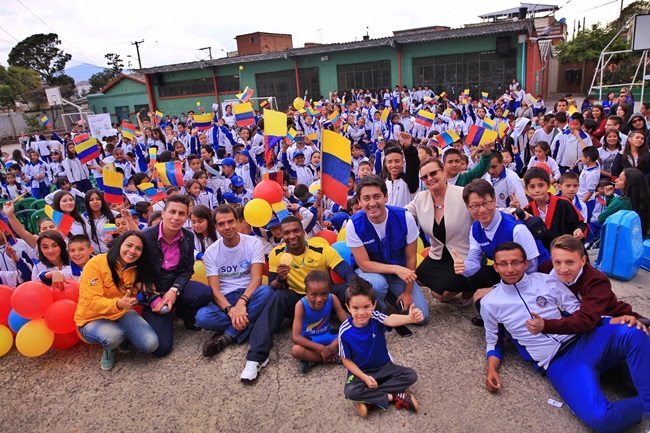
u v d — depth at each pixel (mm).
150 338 3764
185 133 14422
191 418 3184
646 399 2658
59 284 3945
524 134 9328
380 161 8961
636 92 19812
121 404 3385
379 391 3035
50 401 3490
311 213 5062
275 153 9406
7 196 12359
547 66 31812
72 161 11766
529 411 2982
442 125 14305
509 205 4992
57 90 31500
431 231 4133
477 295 3713
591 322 2910
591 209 5941
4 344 4078
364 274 4008
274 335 4102
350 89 25781
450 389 3238
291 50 25922
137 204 6121
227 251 4141
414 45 23484
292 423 3057
